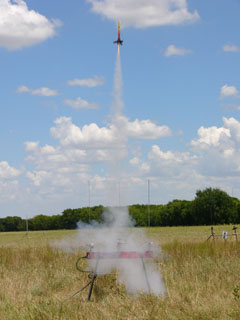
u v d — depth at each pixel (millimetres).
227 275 12062
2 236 58781
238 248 16656
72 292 10867
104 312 8422
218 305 8641
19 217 100688
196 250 16344
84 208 70000
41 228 84125
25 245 25453
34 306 8922
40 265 15039
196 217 78875
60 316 8305
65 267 14273
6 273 13539
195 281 11242
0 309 9008
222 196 79562
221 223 78875
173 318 8047
